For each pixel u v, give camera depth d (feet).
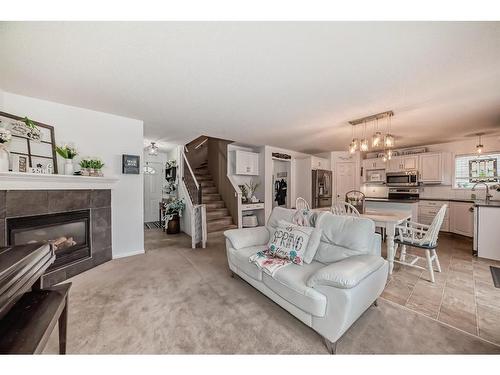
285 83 6.89
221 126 11.95
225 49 5.16
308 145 17.83
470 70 6.04
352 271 4.65
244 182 18.99
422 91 7.42
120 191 10.52
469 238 14.06
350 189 20.35
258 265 6.35
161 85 7.08
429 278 8.14
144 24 4.33
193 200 15.21
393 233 8.55
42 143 8.20
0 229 6.54
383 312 5.95
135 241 11.07
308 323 5.02
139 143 10.94
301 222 7.64
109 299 6.64
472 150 15.20
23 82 6.88
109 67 5.99
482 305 6.28
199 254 11.15
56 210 7.96
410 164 17.61
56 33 4.58
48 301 3.97
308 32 4.54
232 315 5.85
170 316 5.78
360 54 5.32
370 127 12.04
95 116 9.64
